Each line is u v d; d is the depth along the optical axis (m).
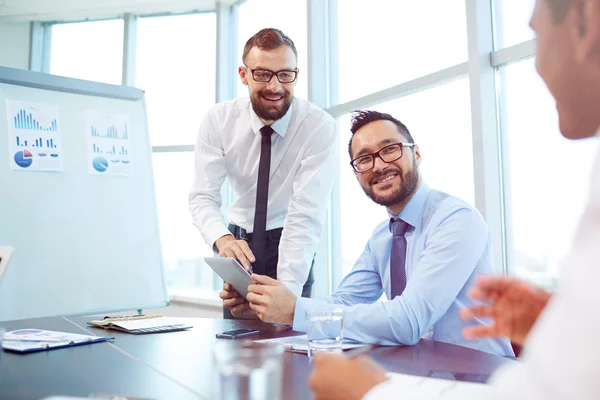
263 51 2.08
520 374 0.43
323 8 3.45
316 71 3.37
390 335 1.26
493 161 2.32
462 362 1.03
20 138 2.14
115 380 0.90
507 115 2.35
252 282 1.51
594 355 0.37
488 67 2.35
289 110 2.24
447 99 2.61
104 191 2.33
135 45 4.45
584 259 0.41
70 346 1.25
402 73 2.88
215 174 2.36
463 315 0.95
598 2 0.44
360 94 3.20
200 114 4.23
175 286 4.27
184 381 0.89
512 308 0.89
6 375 0.94
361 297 1.79
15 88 2.17
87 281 2.20
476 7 2.35
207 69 4.28
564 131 0.50
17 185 2.11
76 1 4.22
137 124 2.49
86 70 4.54
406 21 2.87
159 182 4.29
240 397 0.73
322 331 1.10
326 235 3.33
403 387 0.61
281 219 2.34
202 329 1.53
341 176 3.32
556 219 2.13
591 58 0.45
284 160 2.28
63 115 2.27
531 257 2.24
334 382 0.64
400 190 1.64
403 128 1.72
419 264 1.45
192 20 4.40
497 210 2.31
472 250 1.46
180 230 4.23
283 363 1.01
